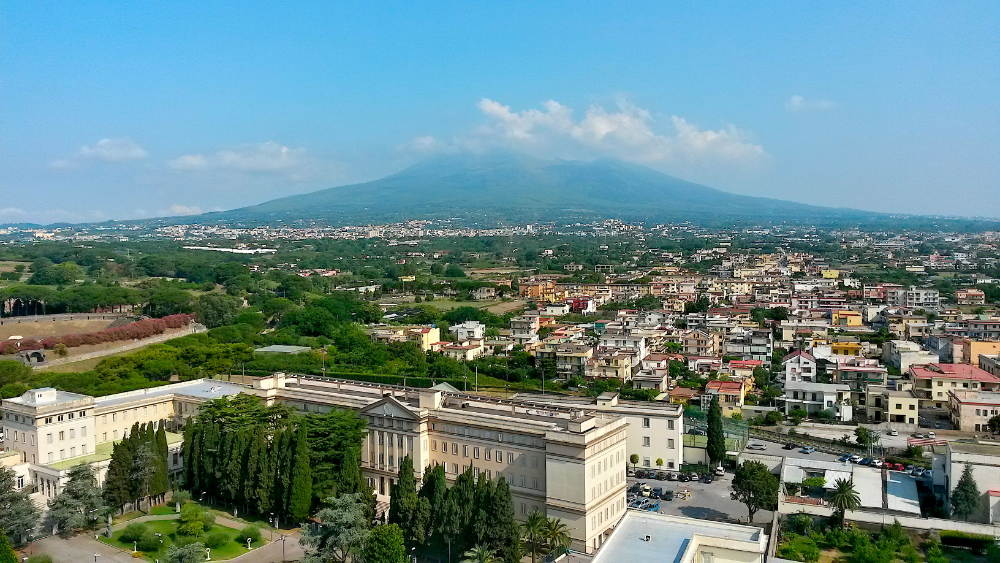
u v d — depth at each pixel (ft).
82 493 512.63
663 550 358.84
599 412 571.69
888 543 466.70
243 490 543.39
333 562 449.89
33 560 452.76
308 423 549.13
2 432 638.53
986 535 468.34
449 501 459.32
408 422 556.10
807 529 498.28
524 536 458.09
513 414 545.44
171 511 559.38
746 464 548.31
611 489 515.09
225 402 604.08
